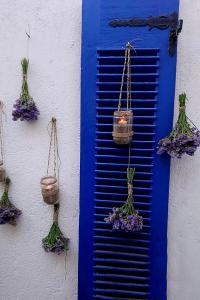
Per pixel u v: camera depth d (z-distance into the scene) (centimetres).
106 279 104
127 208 93
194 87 94
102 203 100
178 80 94
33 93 102
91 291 105
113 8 90
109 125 95
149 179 96
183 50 93
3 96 104
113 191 99
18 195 110
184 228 101
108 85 94
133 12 89
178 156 88
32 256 114
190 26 91
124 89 93
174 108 95
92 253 103
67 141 104
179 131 88
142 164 96
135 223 90
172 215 101
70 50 98
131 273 102
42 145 106
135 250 101
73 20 97
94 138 97
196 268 103
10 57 102
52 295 116
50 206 109
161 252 99
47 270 114
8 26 100
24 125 105
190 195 99
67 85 101
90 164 98
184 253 103
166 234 98
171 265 104
